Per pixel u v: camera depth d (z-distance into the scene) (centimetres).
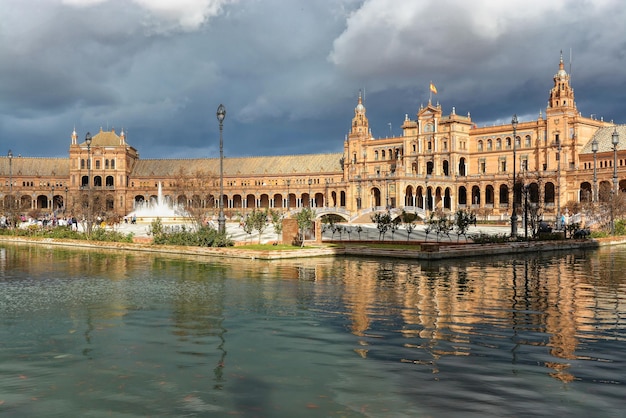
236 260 4447
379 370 1522
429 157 17062
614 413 1234
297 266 3978
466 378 1456
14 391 1383
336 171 19262
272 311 2289
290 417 1227
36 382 1445
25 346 1770
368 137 19612
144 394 1361
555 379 1448
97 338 1864
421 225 11356
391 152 18225
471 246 4806
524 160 15750
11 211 9519
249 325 2039
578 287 2945
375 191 16838
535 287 2945
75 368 1552
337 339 1839
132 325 2047
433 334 1903
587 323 2072
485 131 16625
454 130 16425
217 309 2334
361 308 2355
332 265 4044
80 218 8612
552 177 14538
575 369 1527
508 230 8900
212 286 2977
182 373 1506
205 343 1797
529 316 2195
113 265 4081
